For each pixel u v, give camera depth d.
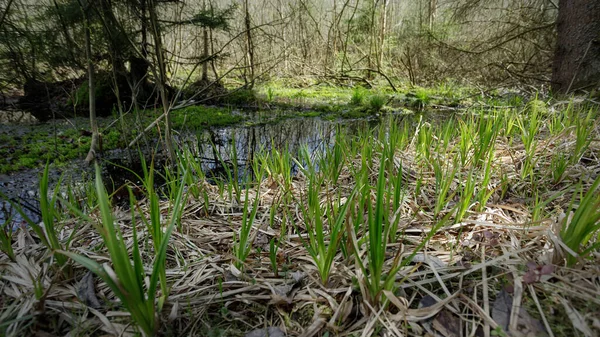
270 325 1.14
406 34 10.59
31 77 5.84
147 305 1.01
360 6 12.45
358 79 10.14
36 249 1.55
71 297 1.22
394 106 7.12
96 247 1.57
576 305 1.05
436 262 1.34
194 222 1.90
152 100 6.41
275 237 1.72
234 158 2.22
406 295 1.20
